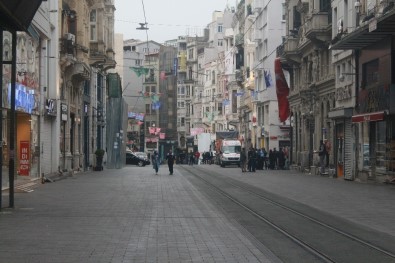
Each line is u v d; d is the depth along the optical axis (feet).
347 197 72.90
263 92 220.23
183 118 405.18
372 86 103.19
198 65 395.55
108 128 164.96
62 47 118.32
